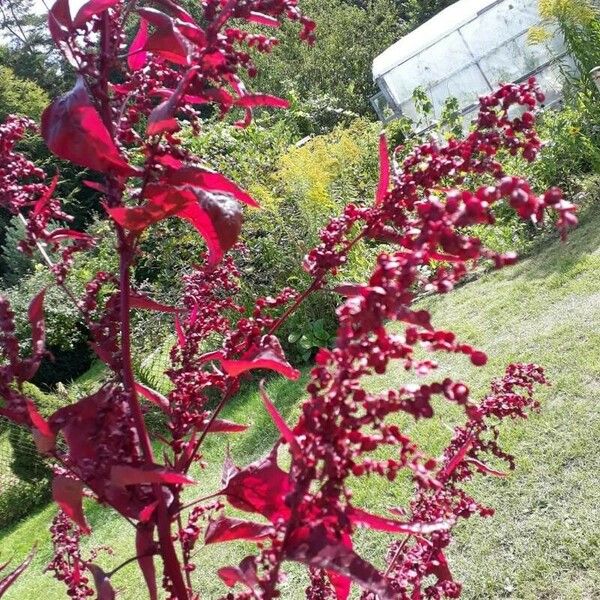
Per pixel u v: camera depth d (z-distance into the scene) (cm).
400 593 108
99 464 83
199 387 104
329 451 62
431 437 415
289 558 66
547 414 396
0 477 827
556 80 998
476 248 55
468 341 529
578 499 331
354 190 848
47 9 84
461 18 1066
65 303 899
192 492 497
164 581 89
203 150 829
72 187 1041
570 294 529
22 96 1697
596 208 655
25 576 558
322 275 93
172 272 750
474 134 76
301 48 1861
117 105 93
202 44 78
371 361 59
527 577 301
